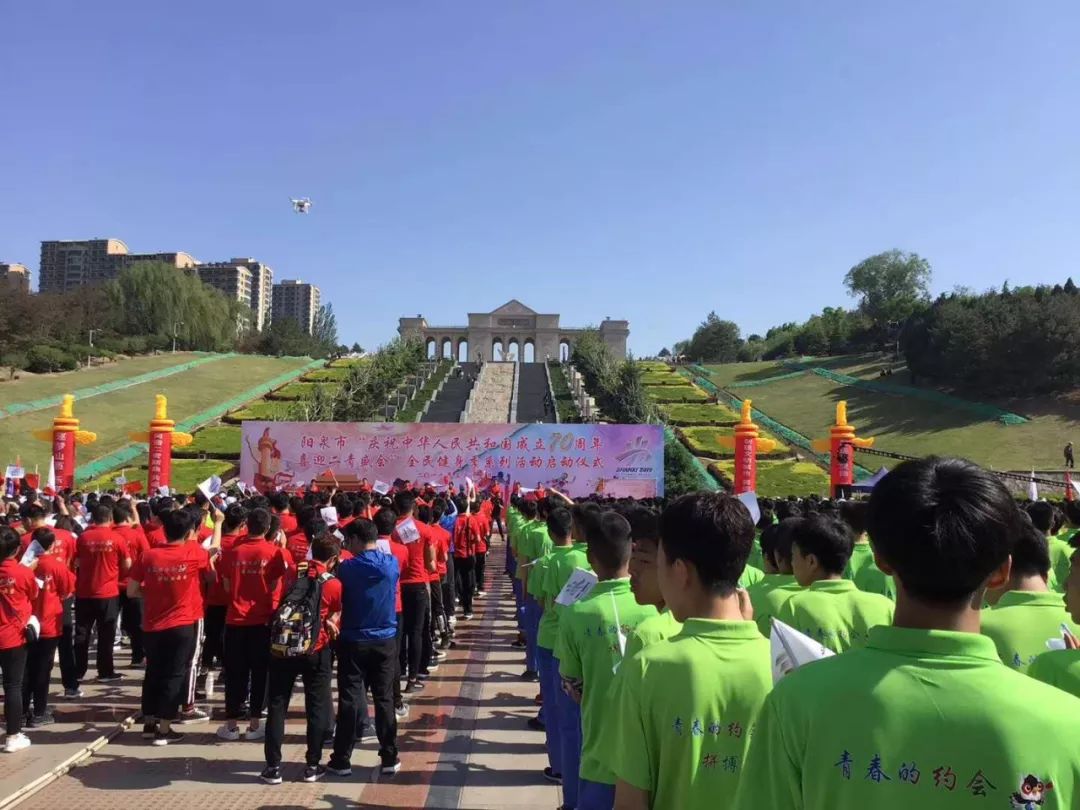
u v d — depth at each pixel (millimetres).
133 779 7180
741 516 3225
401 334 107500
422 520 11648
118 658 12305
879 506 2283
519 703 9711
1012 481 33062
